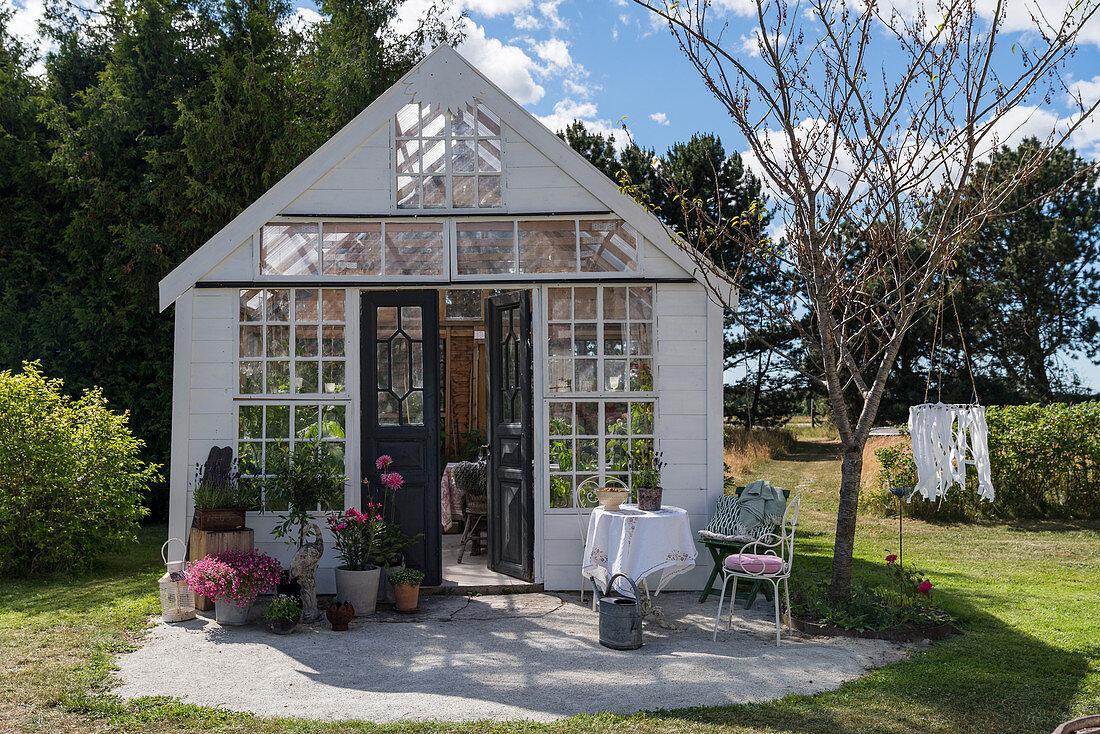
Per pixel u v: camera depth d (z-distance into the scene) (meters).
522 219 7.18
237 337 6.98
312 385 7.05
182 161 11.75
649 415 7.20
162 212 11.77
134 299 11.34
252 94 11.80
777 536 6.40
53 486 7.47
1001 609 6.24
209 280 6.96
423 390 7.10
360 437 7.05
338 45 14.80
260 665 4.89
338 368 7.09
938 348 20.05
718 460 7.16
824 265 5.95
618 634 5.26
